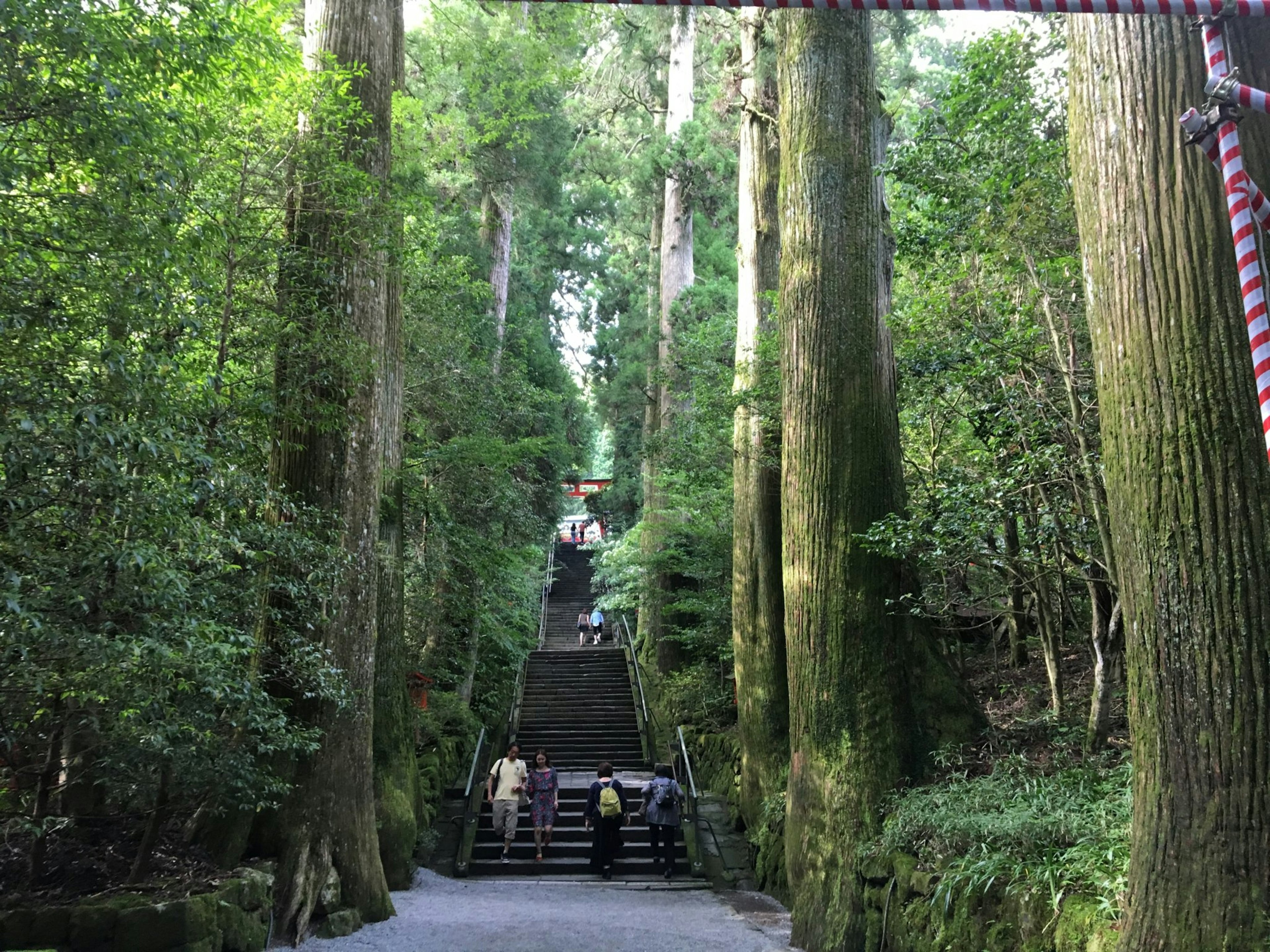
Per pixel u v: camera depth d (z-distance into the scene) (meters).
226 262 5.53
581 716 16.11
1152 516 3.15
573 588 27.81
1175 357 3.13
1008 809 4.65
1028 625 9.17
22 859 4.94
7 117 3.34
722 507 13.10
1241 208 2.01
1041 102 5.68
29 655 3.47
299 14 8.84
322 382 5.87
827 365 7.04
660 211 21.66
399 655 9.12
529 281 21.64
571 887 8.66
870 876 5.59
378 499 7.04
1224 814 2.90
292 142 5.79
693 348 12.55
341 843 6.20
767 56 11.38
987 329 6.39
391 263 6.95
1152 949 3.00
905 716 6.32
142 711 4.03
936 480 6.97
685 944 5.85
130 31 3.75
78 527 3.59
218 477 4.20
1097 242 3.46
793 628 6.90
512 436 15.07
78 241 3.45
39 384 3.25
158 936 4.21
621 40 19.59
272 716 5.09
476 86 12.10
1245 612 2.93
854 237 7.30
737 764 11.37
